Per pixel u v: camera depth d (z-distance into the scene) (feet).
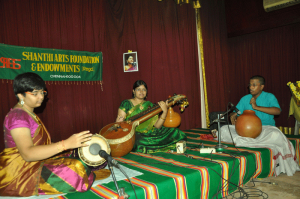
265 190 7.32
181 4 16.03
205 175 6.56
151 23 14.76
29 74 4.97
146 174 6.33
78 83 12.31
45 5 11.28
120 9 13.79
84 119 12.50
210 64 17.70
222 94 18.44
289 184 7.73
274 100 10.38
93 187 5.50
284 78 15.93
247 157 7.73
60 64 11.65
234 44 18.78
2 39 10.05
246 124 9.07
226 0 18.53
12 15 10.30
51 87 11.42
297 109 12.96
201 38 16.96
